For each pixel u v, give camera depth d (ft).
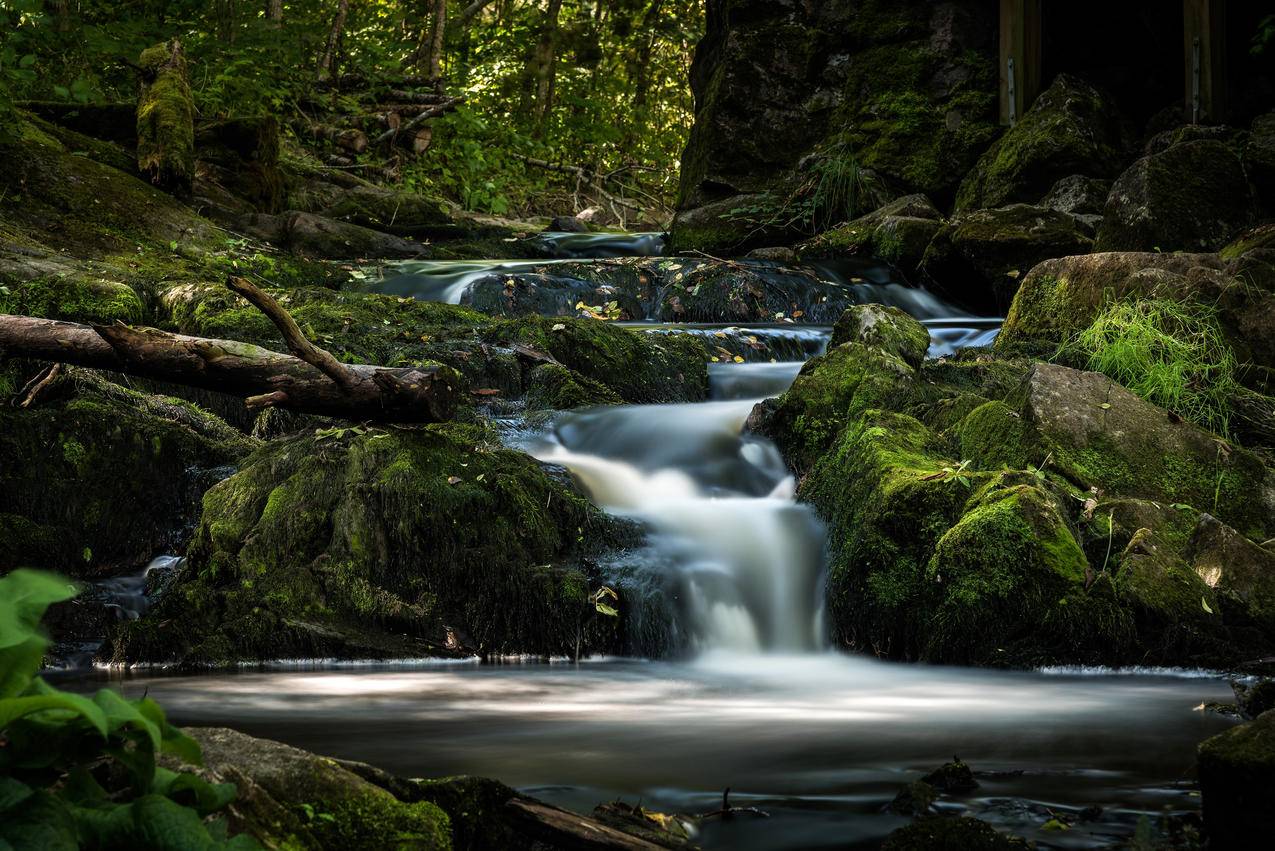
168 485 20.33
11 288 23.66
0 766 5.00
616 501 20.04
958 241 33.45
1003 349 24.59
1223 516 18.17
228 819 6.01
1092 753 10.91
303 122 52.90
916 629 17.20
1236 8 38.11
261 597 17.30
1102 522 17.37
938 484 17.70
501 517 18.16
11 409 19.65
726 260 34.91
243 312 23.99
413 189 52.37
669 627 17.58
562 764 10.53
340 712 13.16
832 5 44.70
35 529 18.88
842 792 9.46
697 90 51.88
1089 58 41.70
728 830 8.46
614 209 70.74
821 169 42.32
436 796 7.41
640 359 25.35
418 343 24.40
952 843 7.48
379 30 68.74
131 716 4.81
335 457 18.57
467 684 15.24
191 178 33.91
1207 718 12.79
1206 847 7.60
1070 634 16.15
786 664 17.13
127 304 23.84
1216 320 22.71
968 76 42.65
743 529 19.21
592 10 84.23
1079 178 36.27
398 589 17.70
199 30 49.34
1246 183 30.73
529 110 74.13
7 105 29.91
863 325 23.41
